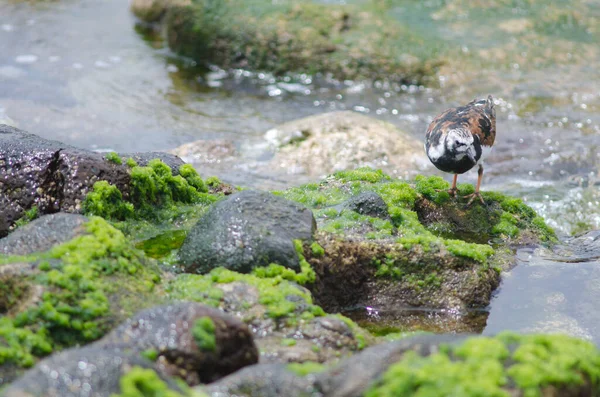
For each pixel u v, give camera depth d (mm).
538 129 16906
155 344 6145
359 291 9516
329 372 5711
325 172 14922
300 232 8969
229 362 6371
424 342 6000
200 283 8102
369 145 15305
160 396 5316
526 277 10281
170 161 11117
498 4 22062
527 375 5590
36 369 5402
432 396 5348
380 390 5500
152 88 18984
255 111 18109
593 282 10141
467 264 9727
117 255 7988
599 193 14227
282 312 7633
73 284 7402
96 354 5543
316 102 18703
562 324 9227
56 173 9922
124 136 16312
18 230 8359
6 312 7289
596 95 18234
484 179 14922
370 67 19312
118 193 10055
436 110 18141
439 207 11516
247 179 14484
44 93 18078
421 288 9578
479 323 9312
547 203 13805
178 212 10531
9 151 9906
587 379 5887
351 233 9734
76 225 8258
